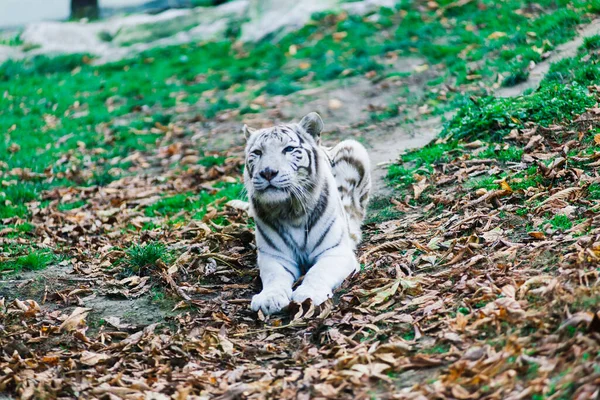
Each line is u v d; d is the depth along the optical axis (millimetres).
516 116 11180
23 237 11258
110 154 15539
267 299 7836
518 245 7938
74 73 21906
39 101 19703
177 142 15672
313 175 8406
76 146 16203
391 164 11695
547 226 8180
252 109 16578
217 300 8375
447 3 19906
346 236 8750
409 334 6965
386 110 14875
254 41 21547
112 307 8508
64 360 7379
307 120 8664
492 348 6238
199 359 7211
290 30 21078
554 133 10406
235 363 7078
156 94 18750
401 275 8047
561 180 9234
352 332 7281
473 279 7441
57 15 36781
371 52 18281
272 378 6672
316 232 8461
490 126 11328
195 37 23047
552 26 15492
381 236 9422
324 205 8500
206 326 7816
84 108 18891
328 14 21172
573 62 12734
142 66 21562
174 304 8438
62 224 11758
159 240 10461
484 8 18828
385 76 16594
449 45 17312
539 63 14125
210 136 15711
